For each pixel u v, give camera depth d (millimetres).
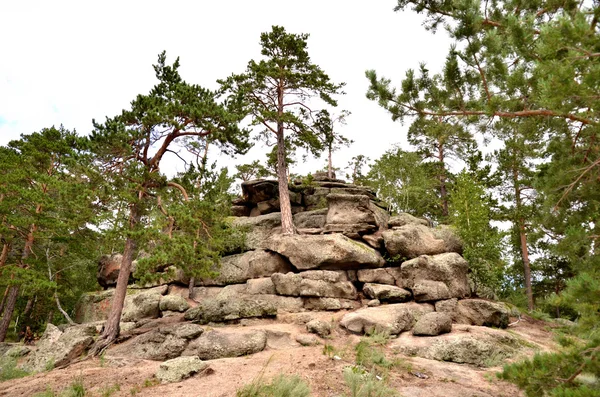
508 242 22844
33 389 9344
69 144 15391
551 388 5504
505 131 9273
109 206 15516
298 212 28984
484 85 8414
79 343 13711
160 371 10039
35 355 13742
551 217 8359
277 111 25641
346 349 12672
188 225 15406
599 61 5746
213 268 24422
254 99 25922
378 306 17562
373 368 10133
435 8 10734
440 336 13898
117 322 14977
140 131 16141
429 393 8875
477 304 17078
